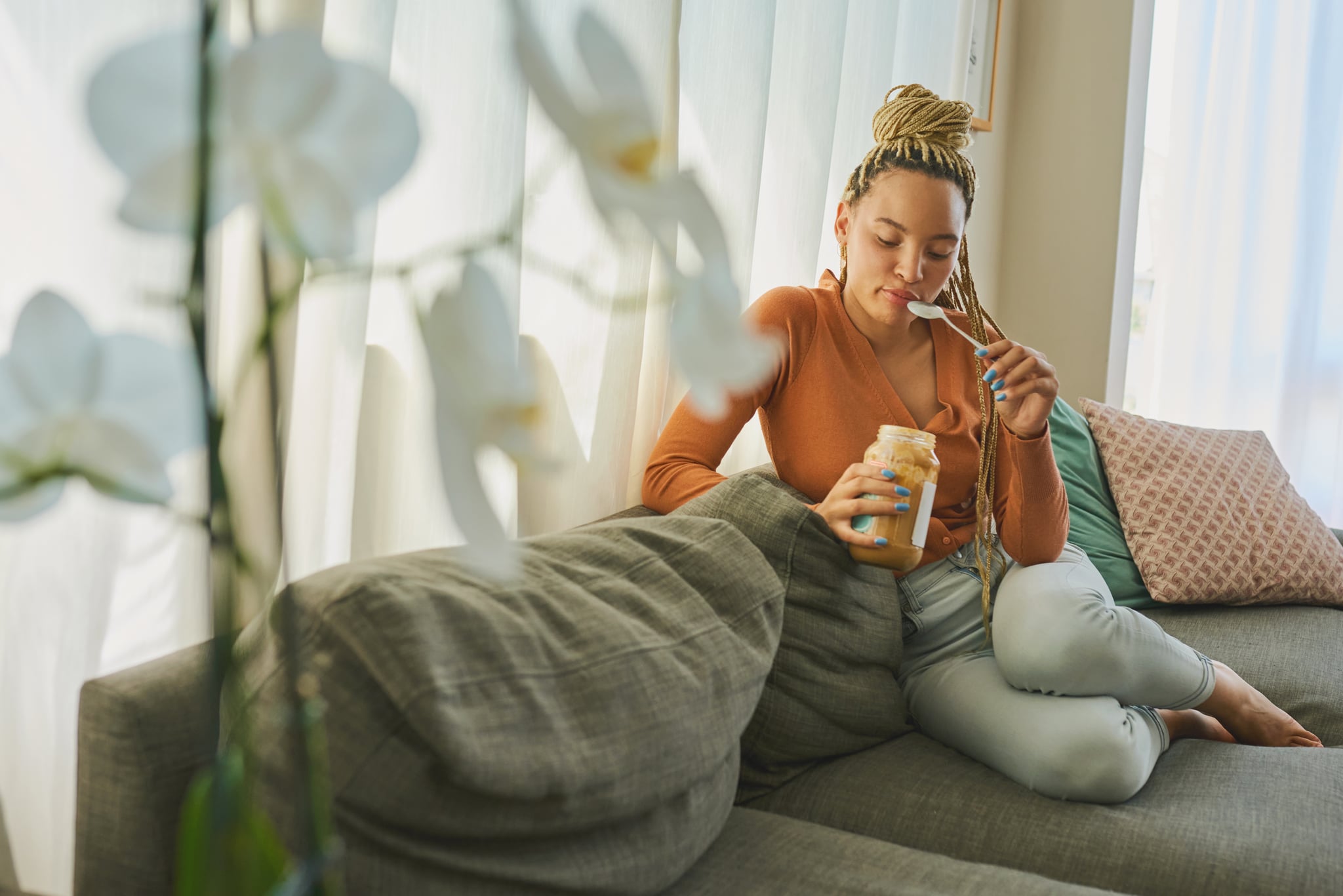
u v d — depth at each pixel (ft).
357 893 2.54
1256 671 5.98
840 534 4.45
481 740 2.69
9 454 1.10
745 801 4.26
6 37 2.66
